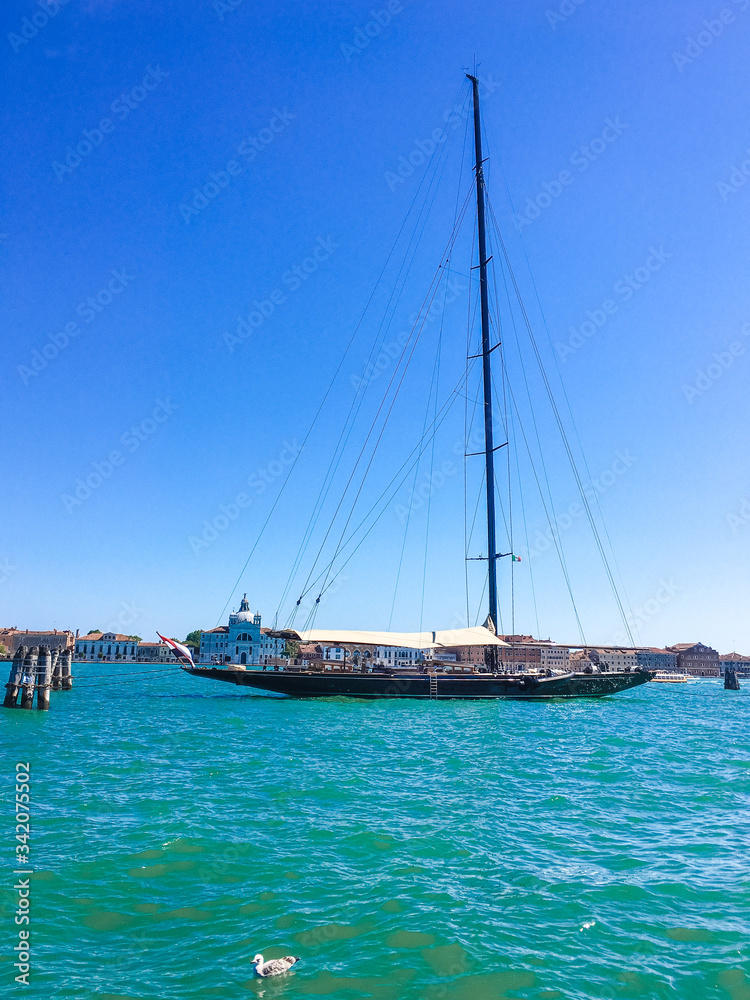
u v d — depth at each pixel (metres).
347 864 12.64
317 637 48.47
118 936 9.57
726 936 9.78
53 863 12.42
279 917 10.25
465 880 11.88
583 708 50.94
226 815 15.97
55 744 27.47
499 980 8.43
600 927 10.02
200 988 8.17
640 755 27.27
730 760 26.50
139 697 54.16
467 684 50.91
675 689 120.69
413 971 8.62
